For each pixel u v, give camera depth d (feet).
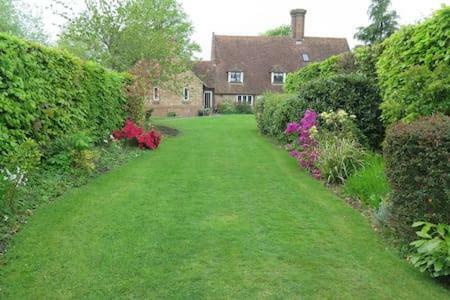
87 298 8.57
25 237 11.57
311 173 20.92
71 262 10.13
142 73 42.34
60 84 21.29
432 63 16.56
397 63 19.13
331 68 38.01
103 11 50.34
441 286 9.28
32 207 14.19
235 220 13.42
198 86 102.53
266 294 8.80
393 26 79.41
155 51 52.24
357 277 9.61
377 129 25.67
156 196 16.17
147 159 25.46
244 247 11.19
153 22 55.93
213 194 16.65
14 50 16.61
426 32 16.71
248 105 107.65
